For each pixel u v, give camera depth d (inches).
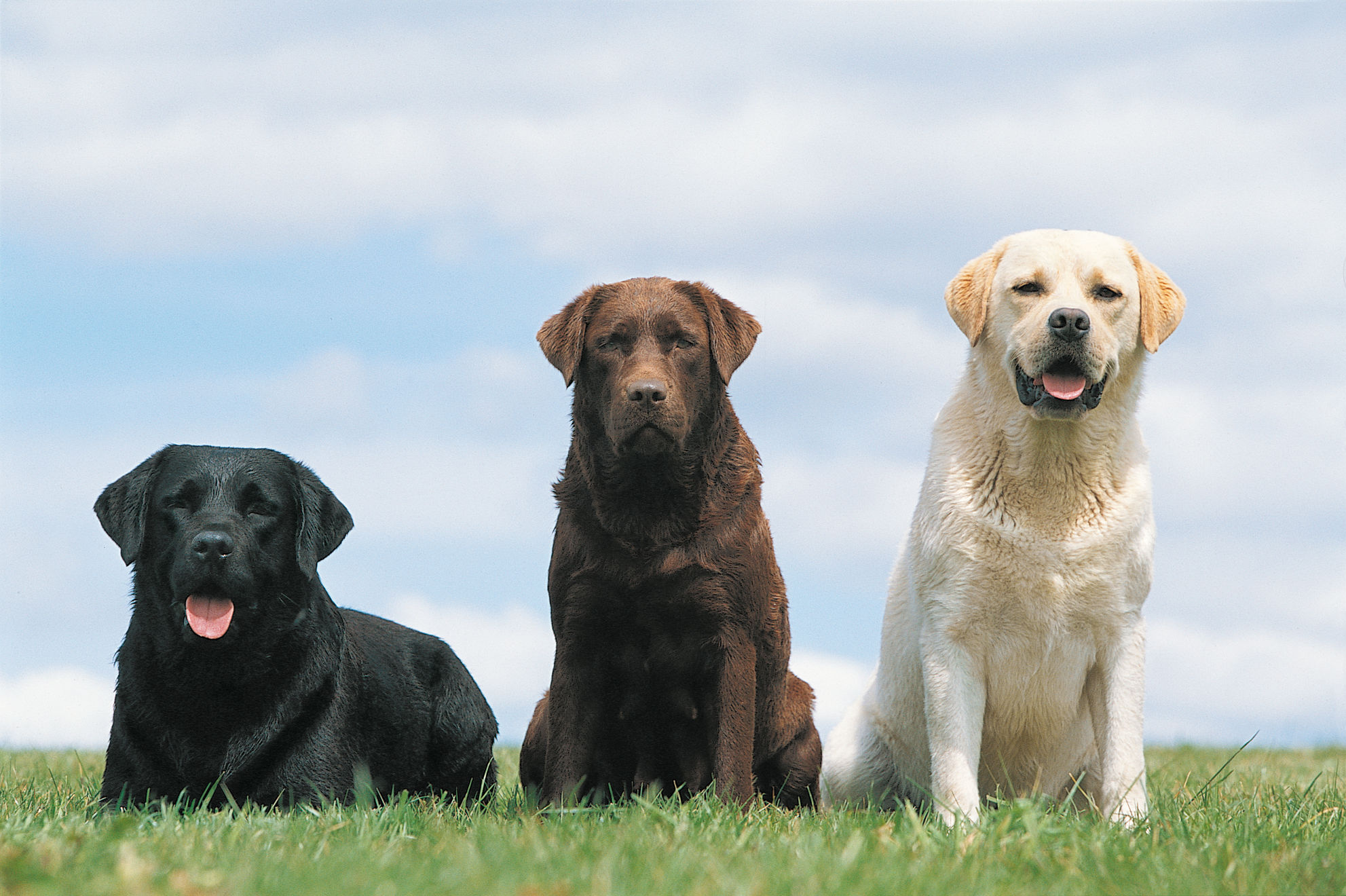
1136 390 239.1
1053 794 254.2
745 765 250.7
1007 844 165.0
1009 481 230.1
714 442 254.1
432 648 289.7
